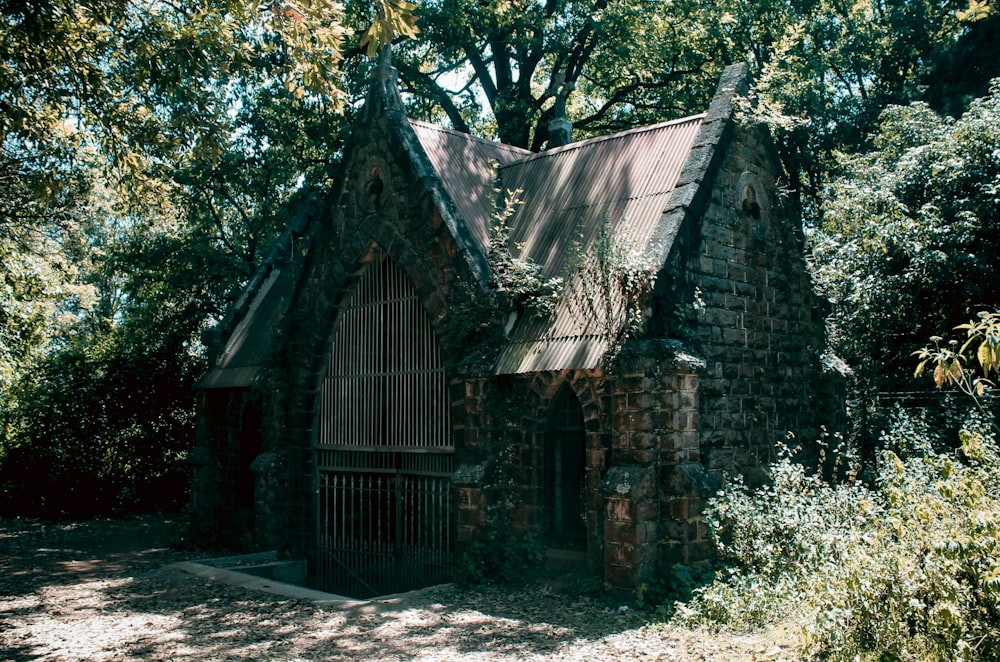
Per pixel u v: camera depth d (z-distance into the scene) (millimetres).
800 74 31000
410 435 19562
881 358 22266
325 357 21594
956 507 10453
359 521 20844
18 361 31984
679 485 15852
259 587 17406
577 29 35938
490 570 17234
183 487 33844
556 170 21141
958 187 21047
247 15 15961
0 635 14078
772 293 19484
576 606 15328
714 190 18000
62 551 24047
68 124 19984
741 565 15930
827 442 20422
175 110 17984
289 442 21828
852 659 9898
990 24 28859
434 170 19969
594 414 16703
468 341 18109
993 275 20125
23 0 15297
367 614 14930
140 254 34656
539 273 18422
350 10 29969
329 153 33281
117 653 12828
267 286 26844
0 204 22672
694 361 16109
